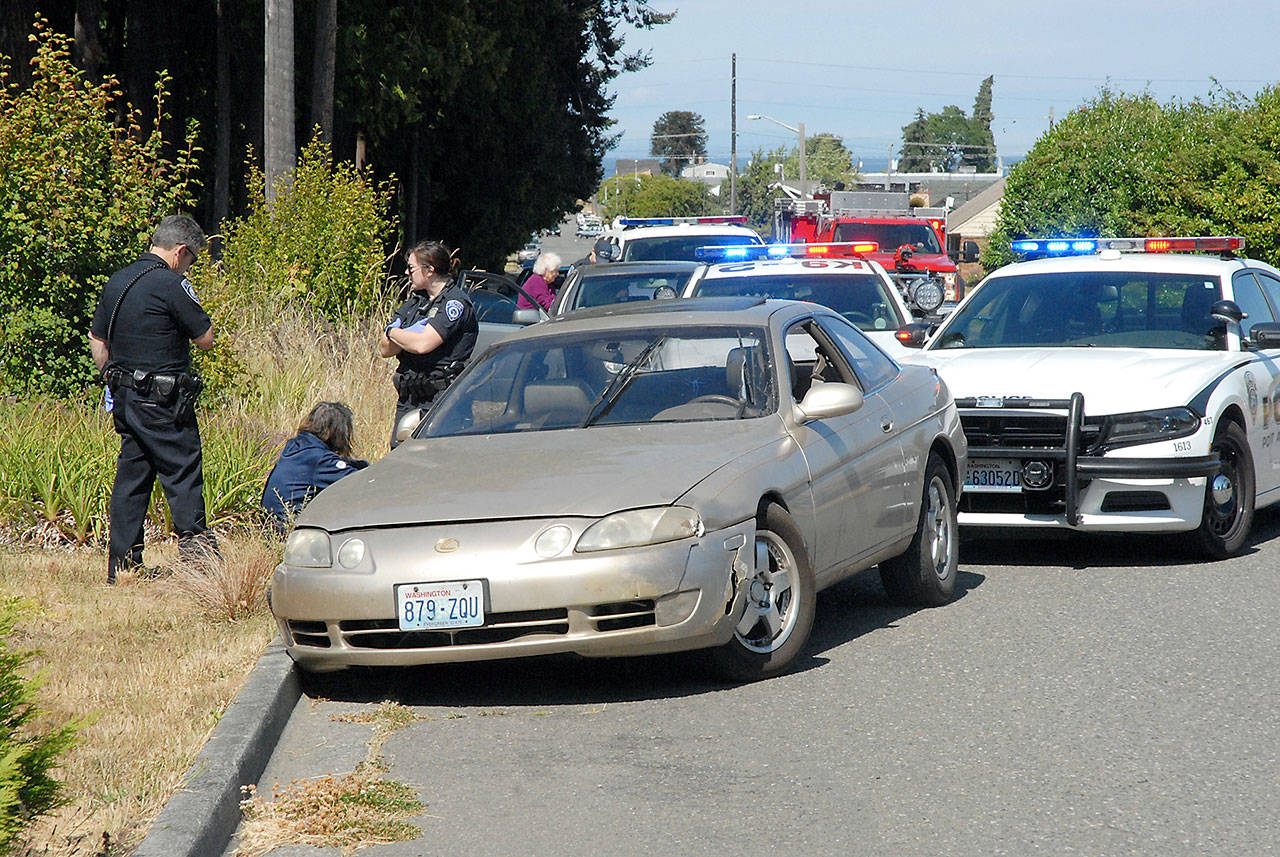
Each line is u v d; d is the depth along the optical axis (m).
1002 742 13.27
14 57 57.59
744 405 16.72
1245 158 67.19
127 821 11.10
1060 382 21.52
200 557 18.98
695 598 14.34
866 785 12.24
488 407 17.41
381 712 14.65
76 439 22.61
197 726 13.46
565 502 14.48
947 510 19.56
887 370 19.47
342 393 31.30
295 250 39.59
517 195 101.94
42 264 24.58
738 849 10.94
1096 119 81.44
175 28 76.62
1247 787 11.99
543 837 11.29
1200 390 21.27
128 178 25.47
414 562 14.26
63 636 16.59
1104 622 17.83
